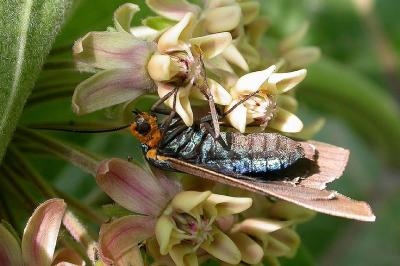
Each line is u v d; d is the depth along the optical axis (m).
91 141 0.17
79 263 0.13
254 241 0.14
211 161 0.13
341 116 0.20
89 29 0.15
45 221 0.13
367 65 0.23
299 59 0.16
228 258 0.13
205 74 0.13
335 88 0.19
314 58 0.16
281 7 0.21
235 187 0.14
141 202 0.13
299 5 0.21
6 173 0.14
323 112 0.20
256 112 0.13
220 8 0.14
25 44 0.13
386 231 0.21
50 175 0.17
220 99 0.13
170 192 0.13
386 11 0.22
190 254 0.13
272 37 0.21
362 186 0.21
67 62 0.13
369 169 0.21
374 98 0.19
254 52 0.14
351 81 0.19
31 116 0.15
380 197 0.21
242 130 0.13
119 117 0.13
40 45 0.13
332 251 0.21
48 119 0.15
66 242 0.13
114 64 0.13
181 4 0.14
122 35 0.13
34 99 0.14
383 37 0.22
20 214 0.14
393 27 0.22
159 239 0.13
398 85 0.22
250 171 0.13
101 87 0.13
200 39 0.13
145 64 0.13
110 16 0.15
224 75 0.14
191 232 0.13
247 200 0.13
